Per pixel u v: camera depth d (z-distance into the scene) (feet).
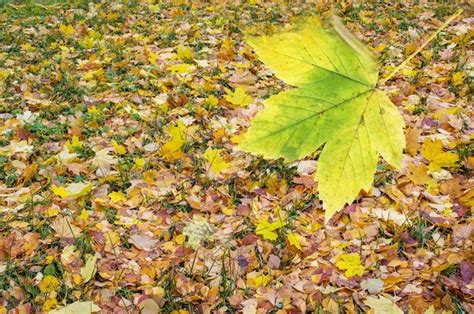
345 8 23.29
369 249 9.44
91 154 13.16
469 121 13.53
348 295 8.41
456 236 9.57
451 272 8.74
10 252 9.64
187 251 9.66
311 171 11.89
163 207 11.15
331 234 9.96
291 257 9.43
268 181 11.48
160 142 13.58
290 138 2.59
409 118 13.66
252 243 9.82
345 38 2.59
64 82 17.49
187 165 12.43
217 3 26.61
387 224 9.96
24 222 10.56
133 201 11.28
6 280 9.13
